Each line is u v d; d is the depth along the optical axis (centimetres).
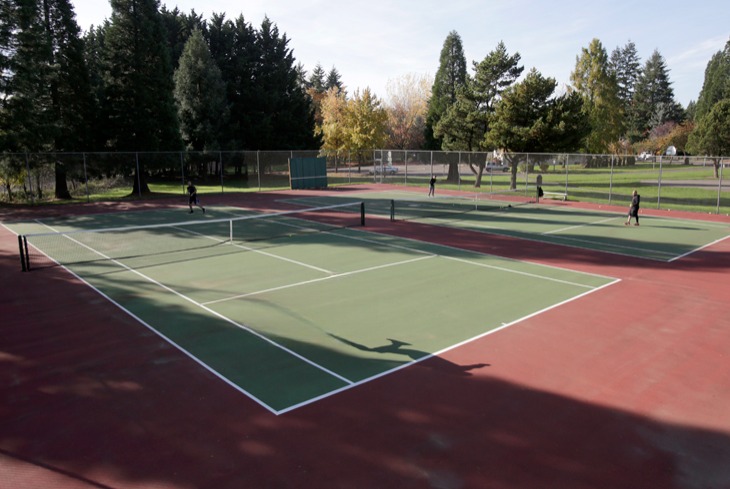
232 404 721
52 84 3594
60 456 602
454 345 936
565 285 1352
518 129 3841
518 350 912
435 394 749
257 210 3002
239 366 847
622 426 664
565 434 645
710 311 1133
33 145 3344
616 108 6362
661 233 2177
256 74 5691
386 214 2788
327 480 553
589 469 575
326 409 706
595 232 2202
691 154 6138
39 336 987
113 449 614
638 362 862
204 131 5053
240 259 1662
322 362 862
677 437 640
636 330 1013
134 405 720
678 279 1413
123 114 3931
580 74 6250
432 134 5731
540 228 2303
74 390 769
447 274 1467
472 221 2523
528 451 609
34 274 1470
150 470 572
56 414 699
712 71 8606
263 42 5641
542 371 827
